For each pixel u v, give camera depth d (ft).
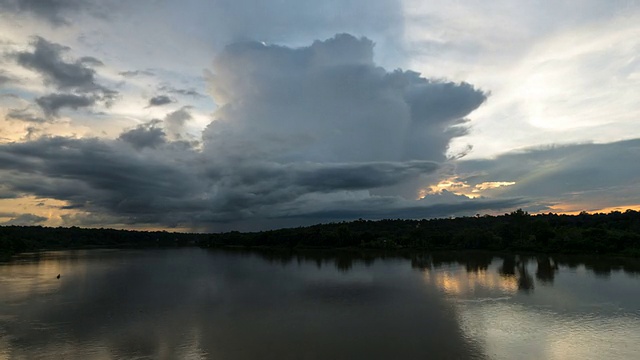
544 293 187.21
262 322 142.82
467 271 271.49
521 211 443.73
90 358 108.17
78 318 150.10
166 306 171.12
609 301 168.96
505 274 253.65
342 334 127.13
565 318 142.20
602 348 112.06
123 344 119.14
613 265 289.12
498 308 158.40
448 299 177.17
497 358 105.29
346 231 563.07
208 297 191.31
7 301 183.01
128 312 159.94
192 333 129.70
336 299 182.70
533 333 125.59
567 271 262.06
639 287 201.16
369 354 109.19
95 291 209.77
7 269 314.55
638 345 114.32
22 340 123.54
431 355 107.86
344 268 307.78
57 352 112.98
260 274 279.90
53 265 350.23
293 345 116.98
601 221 531.09
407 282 228.63
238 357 107.65
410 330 130.62
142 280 252.21
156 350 113.91
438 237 484.33
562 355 107.14
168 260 409.69
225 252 547.90
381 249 497.05
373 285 220.84
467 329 130.93
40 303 178.70
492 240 441.68
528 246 402.52
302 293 199.62
